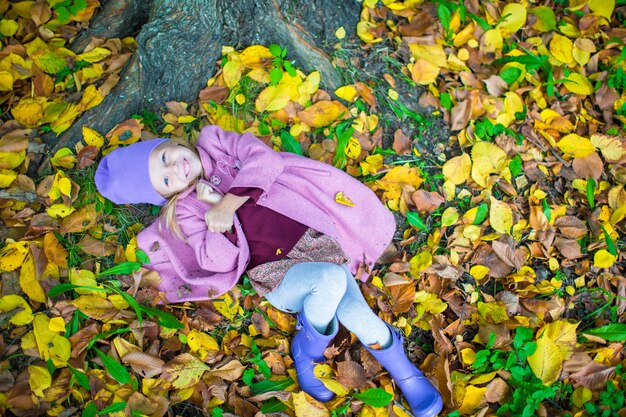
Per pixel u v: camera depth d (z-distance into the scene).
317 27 2.81
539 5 3.14
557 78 2.94
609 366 2.35
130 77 2.62
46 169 2.48
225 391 2.23
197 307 2.40
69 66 2.69
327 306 2.19
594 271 2.58
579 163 2.73
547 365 2.30
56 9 2.81
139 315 2.22
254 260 2.36
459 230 2.56
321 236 2.35
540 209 2.61
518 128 2.79
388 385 2.31
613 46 3.04
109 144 2.55
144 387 2.17
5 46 2.71
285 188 2.39
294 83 2.69
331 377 2.30
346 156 2.66
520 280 2.50
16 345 2.20
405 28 2.90
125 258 2.40
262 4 2.66
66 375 2.16
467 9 3.00
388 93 2.77
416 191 2.58
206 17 2.58
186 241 2.37
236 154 2.41
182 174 2.28
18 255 2.29
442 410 2.30
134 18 2.85
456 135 2.76
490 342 2.34
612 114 2.89
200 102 2.69
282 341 2.37
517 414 2.24
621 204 2.66
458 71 2.86
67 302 2.24
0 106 2.61
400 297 2.43
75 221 2.39
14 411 2.07
